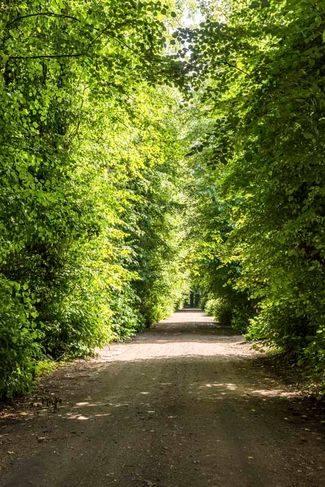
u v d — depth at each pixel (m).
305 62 6.57
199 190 22.83
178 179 25.31
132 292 21.86
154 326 31.75
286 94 6.05
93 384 10.29
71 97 11.20
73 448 5.87
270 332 13.31
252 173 8.06
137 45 7.63
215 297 25.14
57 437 6.33
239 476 4.96
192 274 28.58
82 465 5.28
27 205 7.61
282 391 9.49
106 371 12.09
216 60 7.55
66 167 9.96
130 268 23.78
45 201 7.59
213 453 5.68
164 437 6.33
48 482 4.80
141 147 13.45
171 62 7.56
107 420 7.23
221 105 7.34
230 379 10.91
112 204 13.34
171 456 5.58
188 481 4.82
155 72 7.66
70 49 8.32
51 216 8.48
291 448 5.87
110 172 15.33
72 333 13.98
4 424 6.99
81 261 13.35
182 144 11.79
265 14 7.84
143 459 5.47
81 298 13.96
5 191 7.20
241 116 7.69
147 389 9.73
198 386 10.05
